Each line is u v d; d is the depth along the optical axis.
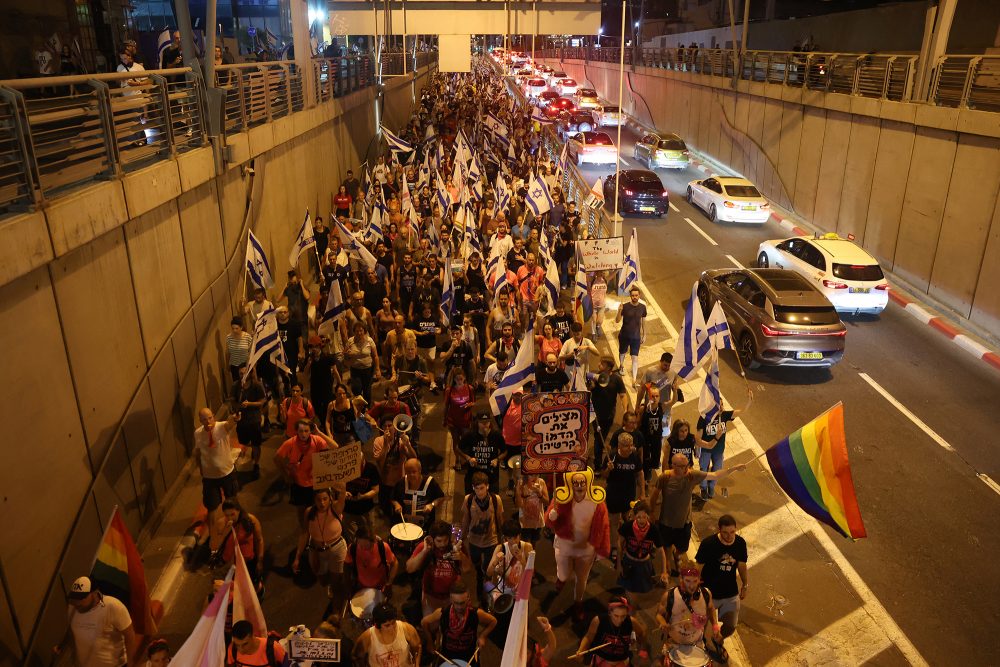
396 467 9.72
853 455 12.40
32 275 7.57
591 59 67.75
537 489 9.12
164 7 27.45
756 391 14.77
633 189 26.75
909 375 15.52
